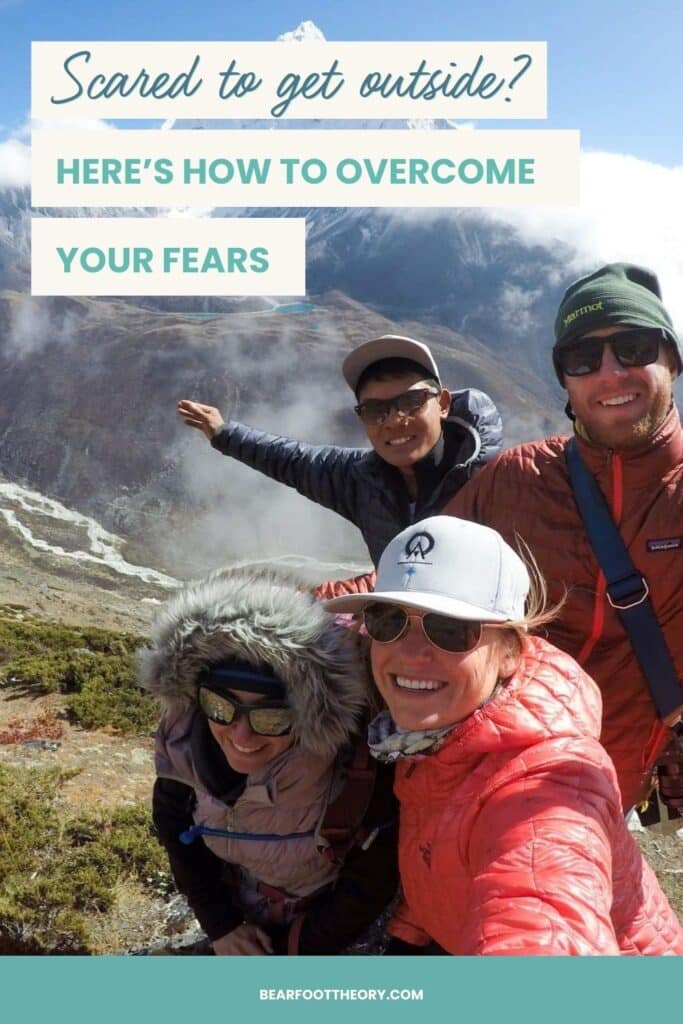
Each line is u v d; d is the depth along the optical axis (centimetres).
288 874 130
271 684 119
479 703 104
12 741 374
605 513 137
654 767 148
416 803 109
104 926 210
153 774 345
